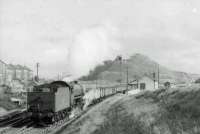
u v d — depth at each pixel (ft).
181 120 66.03
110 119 107.24
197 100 73.82
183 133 58.39
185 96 84.43
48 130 109.50
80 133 99.25
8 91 272.72
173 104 82.23
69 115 151.74
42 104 121.19
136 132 72.54
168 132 62.23
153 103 102.12
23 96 271.90
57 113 127.13
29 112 121.80
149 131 67.77
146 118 80.53
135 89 278.46
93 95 244.22
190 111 69.15
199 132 55.67
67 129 109.29
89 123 110.83
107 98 218.79
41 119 125.59
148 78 317.22
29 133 104.78
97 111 141.28
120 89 307.37
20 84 401.70
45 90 123.44
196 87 88.69
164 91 111.75
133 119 87.30
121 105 133.08
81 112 161.17
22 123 126.21
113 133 81.97
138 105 112.06
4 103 192.24
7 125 119.65
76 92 173.58
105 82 510.17
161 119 73.41
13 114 158.81
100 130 92.73
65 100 139.74
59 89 127.24
